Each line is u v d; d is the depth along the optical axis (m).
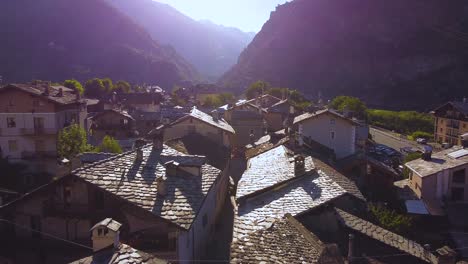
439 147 74.19
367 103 154.88
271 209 20.69
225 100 120.00
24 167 47.28
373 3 187.50
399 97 153.75
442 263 16.73
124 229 18.00
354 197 21.88
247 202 22.78
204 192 21.27
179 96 132.00
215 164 35.59
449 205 35.06
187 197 19.77
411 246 18.31
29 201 19.19
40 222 19.22
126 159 22.09
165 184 19.31
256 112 70.69
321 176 24.00
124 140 54.19
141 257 12.14
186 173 23.05
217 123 48.62
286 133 49.50
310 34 196.88
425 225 33.78
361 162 39.75
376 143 74.44
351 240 16.30
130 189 18.86
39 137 47.97
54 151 48.12
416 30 169.75
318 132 47.06
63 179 18.84
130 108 95.50
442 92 146.12
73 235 19.03
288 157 30.39
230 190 40.19
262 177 26.44
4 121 47.38
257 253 14.52
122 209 18.23
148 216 17.92
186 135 42.50
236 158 52.88
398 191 38.66
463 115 79.12
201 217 22.94
